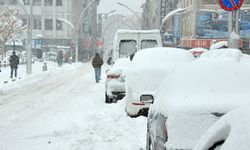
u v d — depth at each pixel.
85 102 27.44
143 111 18.67
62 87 40.62
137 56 20.58
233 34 21.56
